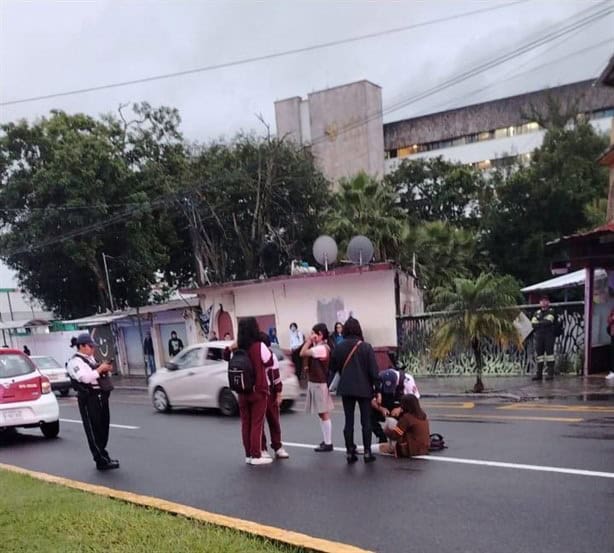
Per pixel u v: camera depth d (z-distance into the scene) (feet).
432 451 25.36
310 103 178.50
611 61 49.93
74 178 89.76
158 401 45.62
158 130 107.45
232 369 24.73
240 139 104.32
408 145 190.08
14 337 104.78
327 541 14.98
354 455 24.39
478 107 181.37
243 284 66.23
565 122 122.31
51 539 15.89
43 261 96.02
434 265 82.64
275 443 26.00
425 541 15.47
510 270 107.14
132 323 87.66
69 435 37.60
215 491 21.50
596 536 15.12
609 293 47.06
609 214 55.16
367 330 59.00
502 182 124.06
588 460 22.20
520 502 18.02
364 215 79.25
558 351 48.80
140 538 15.57
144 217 98.17
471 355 53.47
